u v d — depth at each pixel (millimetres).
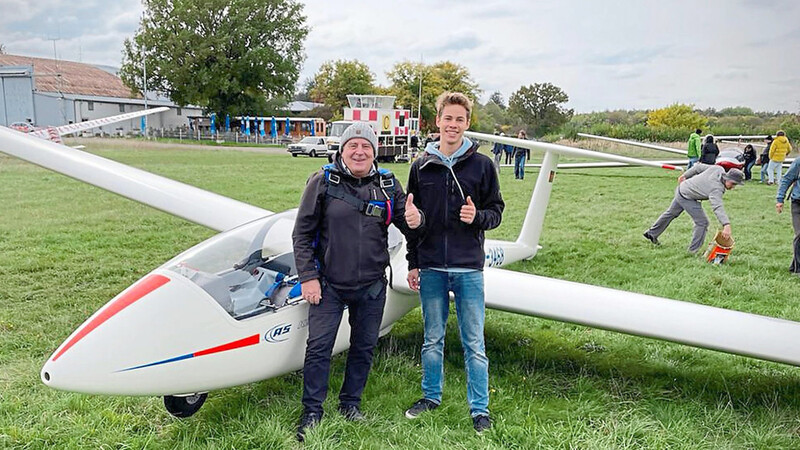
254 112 45875
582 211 10781
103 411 3094
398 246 3953
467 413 3225
